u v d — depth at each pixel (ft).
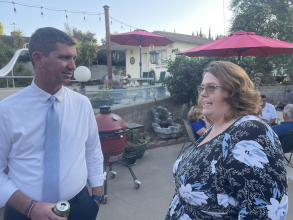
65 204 3.75
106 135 8.96
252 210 2.54
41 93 4.13
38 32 3.92
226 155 2.82
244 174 2.59
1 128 3.86
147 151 16.31
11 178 4.15
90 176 5.40
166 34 34.24
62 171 4.31
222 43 13.43
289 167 13.12
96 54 55.11
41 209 3.73
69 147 4.47
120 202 9.61
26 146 4.05
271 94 45.03
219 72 3.29
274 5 42.93
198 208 3.10
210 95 3.38
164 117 20.98
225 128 3.23
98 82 55.01
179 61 23.65
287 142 11.61
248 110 3.16
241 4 43.75
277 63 45.24
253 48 15.55
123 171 12.82
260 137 2.67
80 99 4.83
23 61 46.57
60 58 3.92
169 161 14.39
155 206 9.32
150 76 38.09
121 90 18.52
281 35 40.55
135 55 42.09
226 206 2.87
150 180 11.70
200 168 3.11
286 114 11.99
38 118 4.12
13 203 3.84
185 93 23.61
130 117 18.45
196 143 4.07
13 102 3.95
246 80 3.25
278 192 2.50
